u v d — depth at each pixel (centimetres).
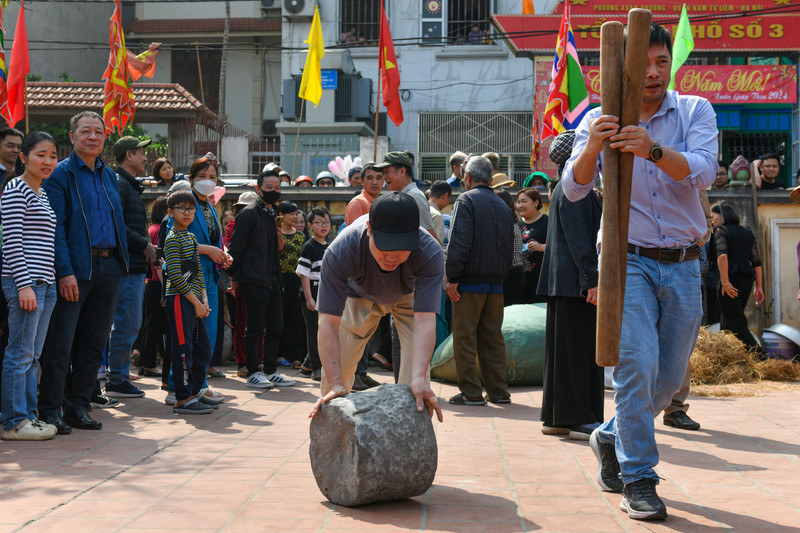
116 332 683
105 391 698
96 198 571
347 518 343
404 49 2138
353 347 423
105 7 2745
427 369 375
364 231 368
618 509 356
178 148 1733
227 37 2314
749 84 1764
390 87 1252
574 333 513
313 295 796
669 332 360
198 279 620
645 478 345
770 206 1070
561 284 512
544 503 367
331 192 1098
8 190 512
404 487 359
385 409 362
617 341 309
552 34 1719
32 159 521
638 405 345
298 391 739
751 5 1728
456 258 652
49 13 2500
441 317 876
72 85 1884
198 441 512
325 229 792
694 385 785
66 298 538
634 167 353
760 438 523
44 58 2488
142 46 2638
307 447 494
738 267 888
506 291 869
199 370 625
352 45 2136
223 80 2306
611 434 384
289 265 918
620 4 1727
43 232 521
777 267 1064
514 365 757
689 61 1862
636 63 306
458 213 661
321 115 1959
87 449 486
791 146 1803
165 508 359
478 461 453
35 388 538
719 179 1165
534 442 506
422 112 2100
